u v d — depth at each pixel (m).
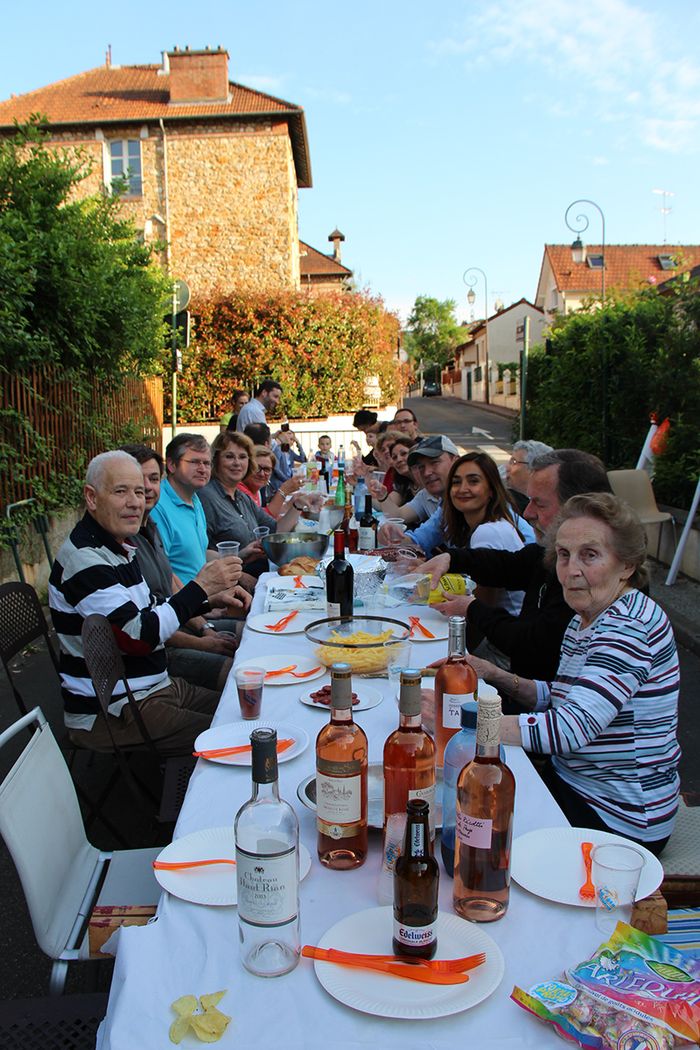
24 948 2.73
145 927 1.38
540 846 1.60
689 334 8.00
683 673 5.47
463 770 1.39
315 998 1.20
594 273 37.56
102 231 8.77
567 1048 1.11
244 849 1.24
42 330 7.61
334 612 3.04
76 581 2.90
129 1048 1.12
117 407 10.28
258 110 19.48
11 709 4.79
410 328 73.12
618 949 1.28
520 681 2.49
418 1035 1.13
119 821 3.42
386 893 1.41
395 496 6.98
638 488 7.95
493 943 1.29
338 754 1.49
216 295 17.80
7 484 6.73
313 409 17.92
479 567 3.47
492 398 44.56
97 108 20.25
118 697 3.00
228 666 3.71
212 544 5.31
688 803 3.39
